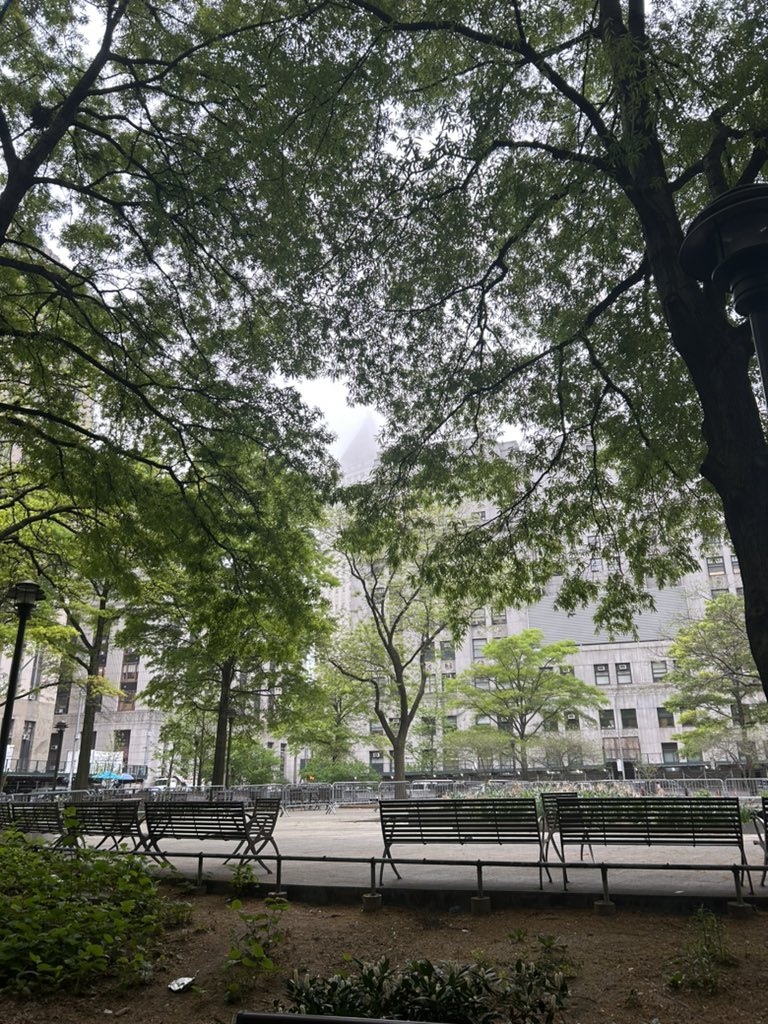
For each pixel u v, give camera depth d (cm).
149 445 1400
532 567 1270
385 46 905
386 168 1022
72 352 1324
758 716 3812
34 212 1312
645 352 1138
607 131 801
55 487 1271
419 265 1111
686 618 4334
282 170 1107
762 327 411
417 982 384
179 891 934
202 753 4222
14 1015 512
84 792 2600
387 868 1050
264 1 1053
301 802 3083
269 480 1439
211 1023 498
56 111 1186
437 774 6294
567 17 1001
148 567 1521
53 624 2511
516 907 803
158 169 1267
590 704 4712
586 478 1263
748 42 716
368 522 1282
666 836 859
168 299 1332
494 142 921
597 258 1162
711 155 704
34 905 643
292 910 834
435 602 3186
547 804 1048
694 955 584
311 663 3781
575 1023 481
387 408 1290
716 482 584
